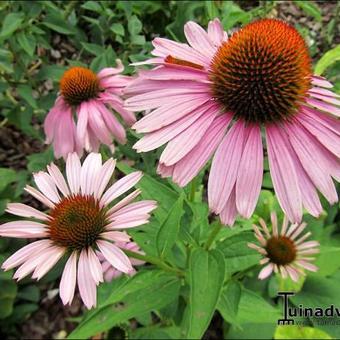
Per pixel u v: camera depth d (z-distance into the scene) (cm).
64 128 26
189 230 19
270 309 22
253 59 16
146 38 44
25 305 32
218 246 20
